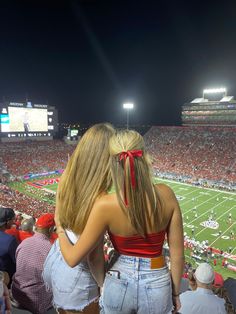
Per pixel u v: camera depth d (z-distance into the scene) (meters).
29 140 70.38
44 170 61.06
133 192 1.91
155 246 2.03
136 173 1.92
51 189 49.97
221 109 71.06
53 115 72.06
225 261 25.06
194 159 61.62
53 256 2.63
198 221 35.66
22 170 58.78
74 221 2.14
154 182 2.03
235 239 30.50
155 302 2.00
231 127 69.38
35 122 68.06
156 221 1.98
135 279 2.00
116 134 2.07
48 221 4.37
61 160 66.31
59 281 2.49
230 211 39.09
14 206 34.19
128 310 2.03
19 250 4.23
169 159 63.97
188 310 3.35
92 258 2.22
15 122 64.50
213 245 29.19
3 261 4.77
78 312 2.47
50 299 4.24
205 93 75.75
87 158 2.15
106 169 2.12
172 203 2.05
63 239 2.21
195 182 53.62
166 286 2.04
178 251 2.13
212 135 67.62
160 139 72.81
